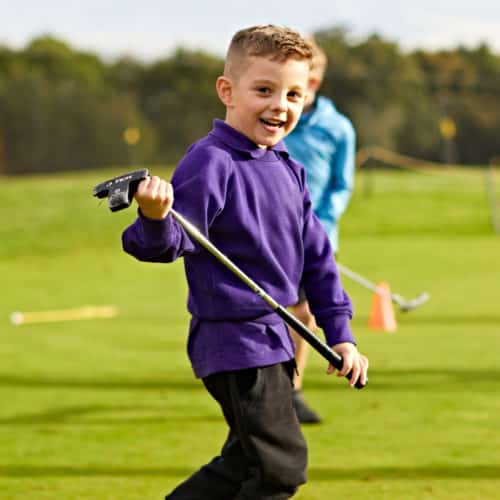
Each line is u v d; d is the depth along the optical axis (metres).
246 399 4.91
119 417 9.51
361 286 21.27
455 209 41.22
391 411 9.53
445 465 7.52
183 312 18.14
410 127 124.00
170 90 129.50
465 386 10.75
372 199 43.09
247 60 5.00
